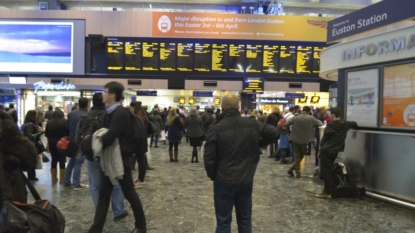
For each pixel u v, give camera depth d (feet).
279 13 56.80
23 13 52.11
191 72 52.85
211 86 52.54
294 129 21.40
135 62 52.42
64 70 52.44
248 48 52.54
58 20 52.16
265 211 14.38
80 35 52.24
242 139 9.04
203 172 23.17
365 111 17.43
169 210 14.32
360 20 17.87
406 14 14.71
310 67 52.80
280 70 52.80
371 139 16.99
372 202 16.02
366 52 17.08
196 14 52.03
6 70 52.37
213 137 8.98
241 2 58.03
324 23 52.47
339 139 16.44
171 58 52.54
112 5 59.31
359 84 17.81
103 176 10.73
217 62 52.47
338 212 14.33
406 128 15.21
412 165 14.84
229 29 52.29
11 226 6.56
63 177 19.40
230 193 9.06
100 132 10.08
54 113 19.10
